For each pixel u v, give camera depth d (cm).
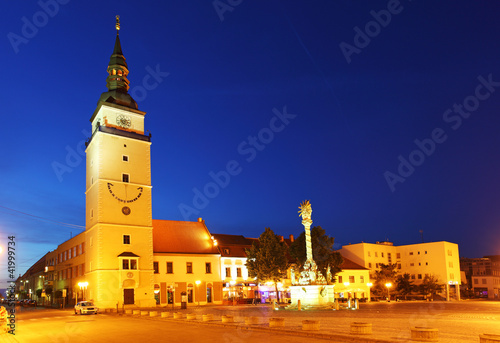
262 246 6012
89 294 5553
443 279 8169
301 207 4519
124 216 5669
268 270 5822
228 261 6694
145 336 2133
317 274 4316
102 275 5312
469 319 2556
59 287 7325
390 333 1827
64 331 2517
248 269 6109
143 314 3725
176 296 6019
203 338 1953
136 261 5600
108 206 5562
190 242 6588
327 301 4228
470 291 9138
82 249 6147
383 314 3138
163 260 6072
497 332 1830
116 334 2273
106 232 5466
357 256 8325
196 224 7044
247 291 6750
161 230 6538
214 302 6334
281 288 6875
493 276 9800
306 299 4234
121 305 5322
